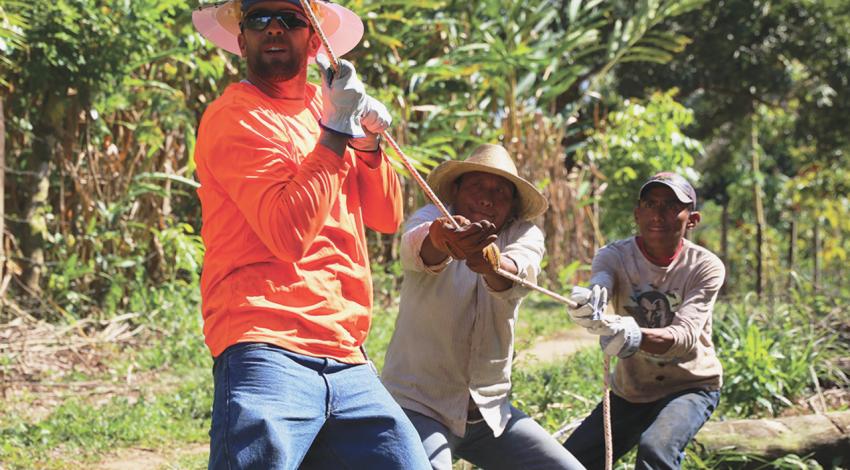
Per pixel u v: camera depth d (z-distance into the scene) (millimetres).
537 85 14750
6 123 9672
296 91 3184
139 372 8469
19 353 8359
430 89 13961
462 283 3762
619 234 16516
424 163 12570
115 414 7105
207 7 3395
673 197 4387
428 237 3617
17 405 7371
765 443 5598
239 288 2979
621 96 21656
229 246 3014
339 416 3000
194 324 9430
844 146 22297
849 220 19062
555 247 14297
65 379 8086
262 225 2902
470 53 14078
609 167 15695
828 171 20734
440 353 3754
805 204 19891
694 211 4543
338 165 2973
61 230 10250
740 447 5574
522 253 3740
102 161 10453
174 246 10555
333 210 3121
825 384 7707
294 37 3086
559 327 10922
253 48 3090
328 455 3031
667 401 4418
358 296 3145
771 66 21297
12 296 9547
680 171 15609
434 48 14273
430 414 3746
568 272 13359
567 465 3803
